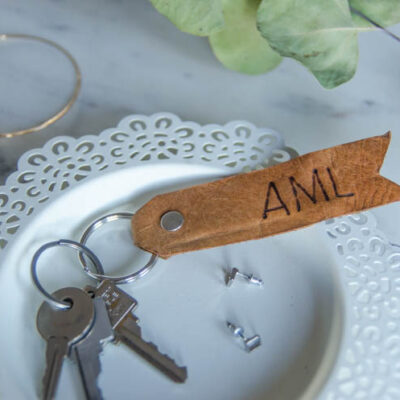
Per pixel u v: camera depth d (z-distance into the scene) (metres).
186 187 0.27
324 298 0.24
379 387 0.22
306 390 0.22
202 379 0.22
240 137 0.27
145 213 0.25
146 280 0.24
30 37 0.33
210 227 0.24
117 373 0.22
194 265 0.25
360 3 0.27
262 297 0.24
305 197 0.25
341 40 0.26
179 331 0.23
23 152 0.29
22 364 0.22
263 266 0.25
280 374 0.22
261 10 0.26
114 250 0.25
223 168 0.26
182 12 0.27
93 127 0.30
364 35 0.33
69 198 0.25
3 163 0.28
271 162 0.27
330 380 0.22
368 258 0.24
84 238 0.25
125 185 0.26
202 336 0.23
